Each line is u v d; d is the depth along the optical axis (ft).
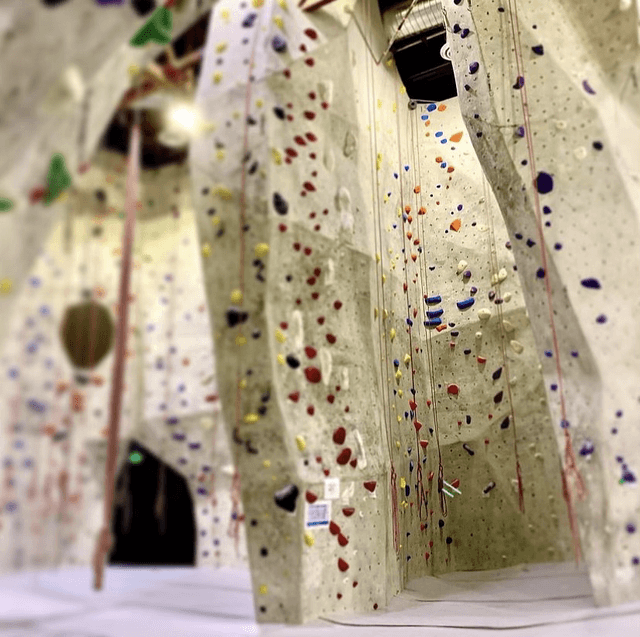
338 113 10.58
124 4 4.45
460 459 13.99
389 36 14.10
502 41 8.41
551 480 12.89
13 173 4.31
